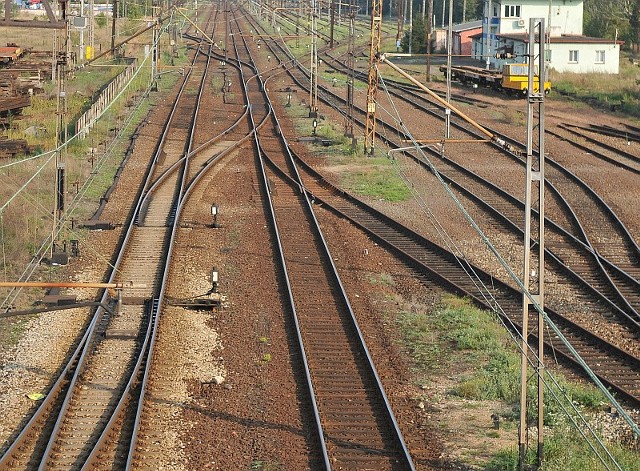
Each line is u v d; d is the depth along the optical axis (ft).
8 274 152.56
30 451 92.17
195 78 452.76
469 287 154.71
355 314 137.59
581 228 188.65
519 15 487.61
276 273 157.89
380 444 95.50
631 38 550.77
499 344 126.82
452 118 330.95
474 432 99.60
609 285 156.25
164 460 90.48
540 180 92.12
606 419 104.68
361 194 222.69
